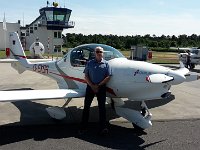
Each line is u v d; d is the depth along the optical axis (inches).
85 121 215.3
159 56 1296.8
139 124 217.2
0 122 237.6
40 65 335.0
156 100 328.8
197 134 216.8
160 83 215.5
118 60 239.1
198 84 466.0
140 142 198.8
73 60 273.6
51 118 251.1
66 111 274.8
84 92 245.6
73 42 2289.6
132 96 232.2
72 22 1556.3
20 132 215.0
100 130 211.2
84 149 184.7
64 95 231.5
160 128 229.8
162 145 194.1
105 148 187.2
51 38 1550.2
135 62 229.9
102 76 207.2
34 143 193.8
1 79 477.4
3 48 1766.7
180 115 269.3
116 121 245.1
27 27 1652.3
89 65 208.4
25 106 291.4
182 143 197.9
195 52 783.1
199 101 332.2
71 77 277.9
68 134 212.8
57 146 189.0
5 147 186.2
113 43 2256.4
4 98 210.1
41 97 220.8
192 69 761.0
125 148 187.8
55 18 1507.1
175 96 358.0
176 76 218.4
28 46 1652.3
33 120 245.0
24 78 490.3
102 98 209.9
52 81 458.0
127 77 224.1
